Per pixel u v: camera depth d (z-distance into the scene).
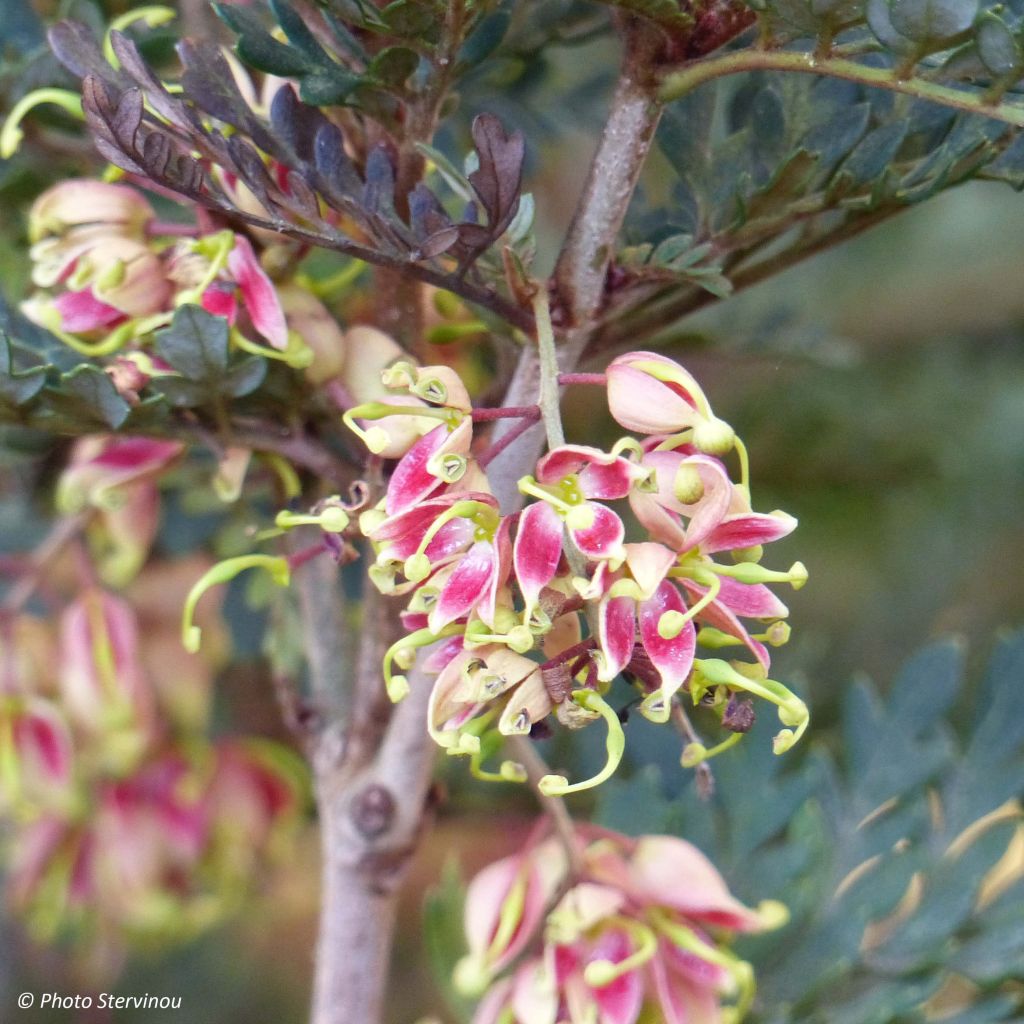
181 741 0.56
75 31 0.44
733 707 0.43
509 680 0.43
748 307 0.62
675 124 0.46
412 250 0.44
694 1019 0.47
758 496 0.72
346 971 0.48
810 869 0.51
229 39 0.48
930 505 0.75
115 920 0.59
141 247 0.46
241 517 0.52
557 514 0.42
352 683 0.49
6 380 0.44
